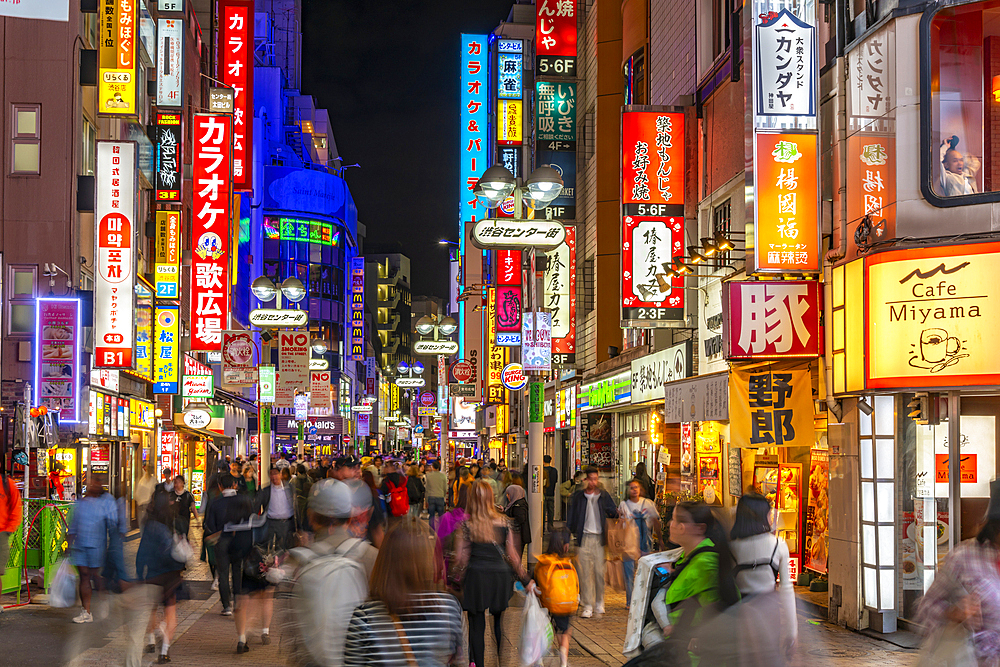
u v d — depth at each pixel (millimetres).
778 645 4102
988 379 10742
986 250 10820
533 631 9289
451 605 4328
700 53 19250
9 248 23188
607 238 28047
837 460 12859
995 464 11789
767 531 5539
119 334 23547
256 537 13562
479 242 14883
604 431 29625
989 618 5102
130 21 24656
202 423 33188
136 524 29203
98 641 11719
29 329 22812
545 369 15945
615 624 13031
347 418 102750
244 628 11188
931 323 11102
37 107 23641
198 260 34188
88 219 25031
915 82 11617
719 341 17516
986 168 11555
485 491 9461
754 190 13359
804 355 13305
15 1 6973
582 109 31094
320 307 99562
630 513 13883
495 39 30984
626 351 25047
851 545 12398
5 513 13984
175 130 29844
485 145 46000
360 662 4180
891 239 11695
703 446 19172
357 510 6062
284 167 97625
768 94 13398
